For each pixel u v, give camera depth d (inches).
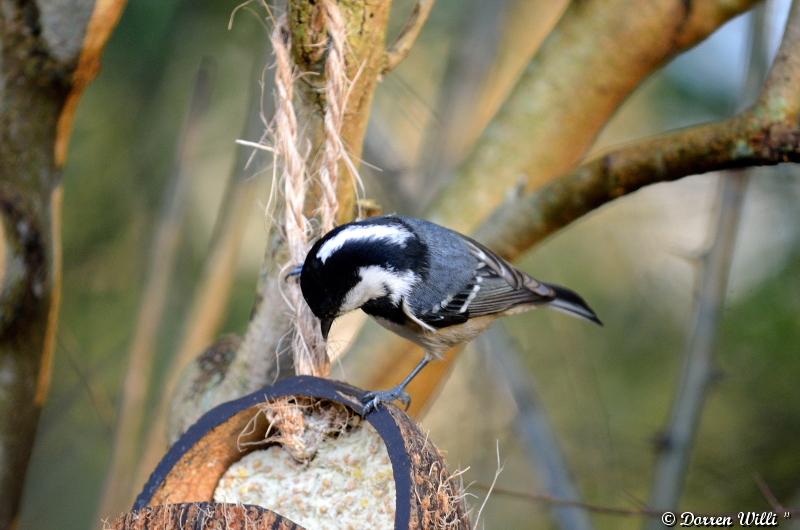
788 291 425.4
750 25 382.9
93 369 415.8
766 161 233.1
